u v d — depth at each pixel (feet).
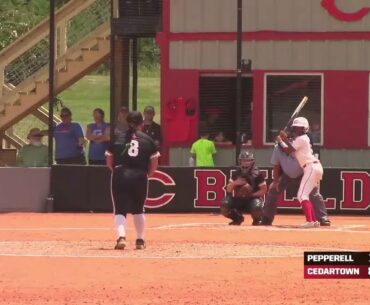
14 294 124.16
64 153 277.64
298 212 254.27
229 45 282.15
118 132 272.31
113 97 271.08
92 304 118.11
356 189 255.09
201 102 284.00
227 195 216.13
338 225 216.74
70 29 323.16
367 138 279.90
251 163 214.07
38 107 312.29
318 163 207.10
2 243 174.50
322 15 280.51
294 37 280.72
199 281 132.67
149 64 545.03
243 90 283.79
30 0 435.53
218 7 282.36
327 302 118.83
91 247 167.73
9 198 259.60
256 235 185.57
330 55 280.51
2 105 301.22
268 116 281.74
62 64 301.02
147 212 257.14
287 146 206.80
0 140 330.34
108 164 165.17
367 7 279.28
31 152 281.54
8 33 411.75
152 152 164.66
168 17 283.79
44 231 201.16
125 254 157.69
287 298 121.29
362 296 122.42
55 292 125.39
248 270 141.08
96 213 257.14
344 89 280.31
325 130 280.92
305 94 281.54
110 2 293.64
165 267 143.95
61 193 260.01
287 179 210.79
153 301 119.55
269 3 280.92
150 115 278.26
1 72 300.20
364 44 279.69
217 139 282.36
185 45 283.79
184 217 244.22
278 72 281.13
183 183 257.34
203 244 170.91
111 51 277.64
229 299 120.57
